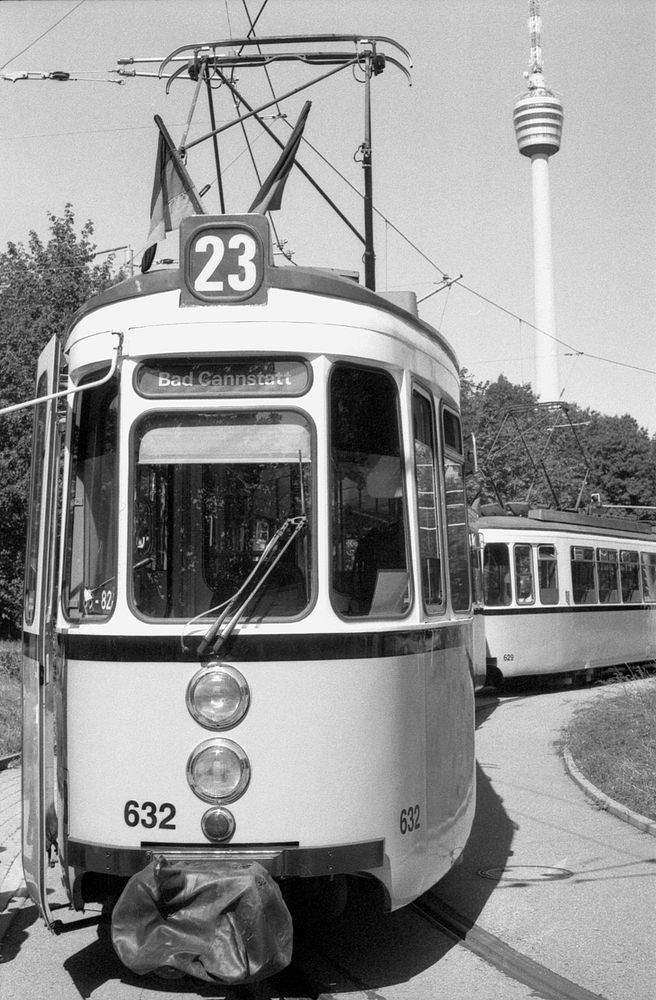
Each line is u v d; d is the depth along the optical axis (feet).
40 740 16.90
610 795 33.83
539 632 66.03
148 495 16.98
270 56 36.65
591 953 19.62
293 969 18.39
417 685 18.01
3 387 67.21
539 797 35.01
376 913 21.85
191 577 16.79
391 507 18.11
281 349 17.12
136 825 16.35
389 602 17.76
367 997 17.12
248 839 16.21
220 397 17.12
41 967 18.60
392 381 18.33
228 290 17.19
